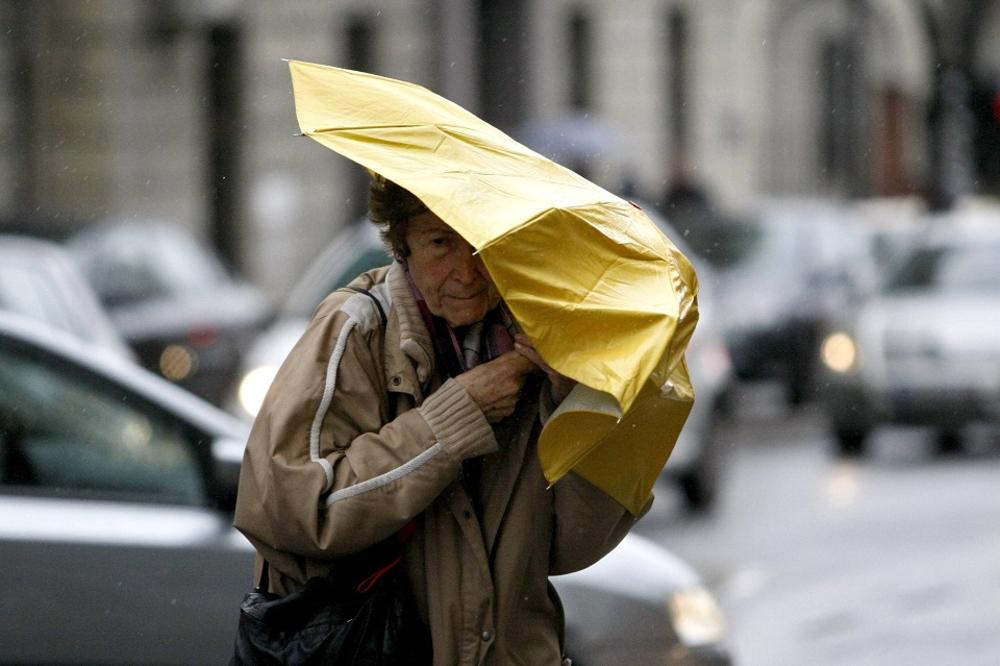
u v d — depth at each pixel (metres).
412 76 60.00
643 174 78.31
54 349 13.54
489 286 8.20
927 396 35.22
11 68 48.03
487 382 7.98
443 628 8.10
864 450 36.44
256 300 38.94
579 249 7.75
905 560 24.95
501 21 63.19
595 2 74.75
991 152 87.31
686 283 8.00
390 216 8.18
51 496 12.80
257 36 54.97
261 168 55.28
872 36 105.69
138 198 50.84
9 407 13.36
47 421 13.35
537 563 8.38
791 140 94.62
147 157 51.31
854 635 20.45
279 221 56.25
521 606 8.36
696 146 83.25
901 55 109.00
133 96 50.62
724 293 45.91
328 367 8.02
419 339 8.18
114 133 49.88
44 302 25.81
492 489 8.25
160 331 35.38
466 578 8.12
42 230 36.00
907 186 111.56
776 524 28.31
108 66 49.59
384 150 7.93
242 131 54.72
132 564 12.39
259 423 7.99
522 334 8.06
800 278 46.75
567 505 8.34
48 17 48.81
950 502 30.02
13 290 25.73
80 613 12.30
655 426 8.22
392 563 8.12
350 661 7.96
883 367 35.47
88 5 49.16
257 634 8.05
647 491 8.42
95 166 49.44
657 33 79.38
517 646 8.33
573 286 7.68
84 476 13.18
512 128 62.97
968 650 19.50
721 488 30.64
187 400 13.64
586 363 7.61
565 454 7.79
